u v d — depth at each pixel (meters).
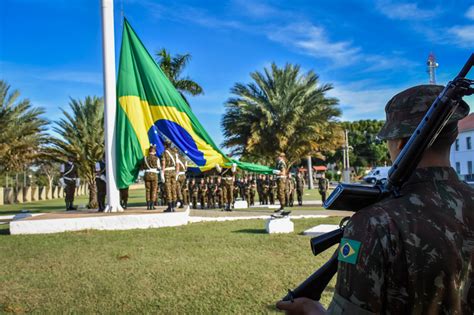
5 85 29.75
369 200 1.68
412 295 1.40
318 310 1.85
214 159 15.26
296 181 23.75
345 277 1.48
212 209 21.75
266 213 16.80
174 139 14.45
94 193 20.75
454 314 1.42
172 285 6.05
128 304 5.30
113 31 13.69
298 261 7.36
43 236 10.97
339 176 63.78
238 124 36.12
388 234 1.44
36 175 52.59
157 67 14.38
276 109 35.19
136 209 14.88
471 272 1.47
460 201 1.56
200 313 4.93
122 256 8.12
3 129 29.66
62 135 25.88
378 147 74.25
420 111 1.66
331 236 1.88
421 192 1.57
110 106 13.67
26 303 5.39
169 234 10.84
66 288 6.02
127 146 13.83
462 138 53.28
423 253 1.41
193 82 28.67
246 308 5.05
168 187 13.74
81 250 8.88
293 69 35.53
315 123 35.47
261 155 37.44
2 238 10.84
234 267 7.00
